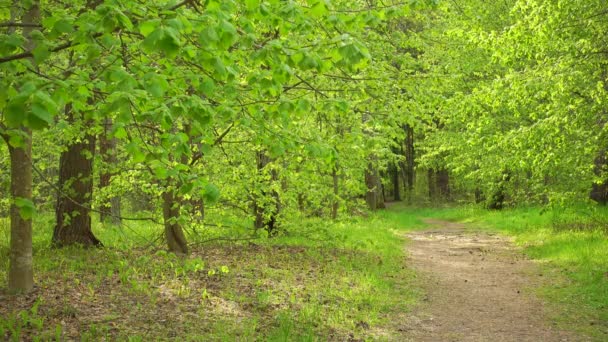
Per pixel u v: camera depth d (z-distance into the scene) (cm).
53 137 912
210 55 384
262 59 414
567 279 1068
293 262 1175
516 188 2102
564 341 716
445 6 1478
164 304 759
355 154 1037
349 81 826
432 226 2459
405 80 1015
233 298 826
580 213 1680
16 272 750
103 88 398
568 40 1153
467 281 1134
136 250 1173
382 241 1648
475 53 1778
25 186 743
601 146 1170
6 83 329
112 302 743
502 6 1744
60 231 1183
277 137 552
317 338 678
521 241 1672
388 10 515
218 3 383
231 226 920
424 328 780
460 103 1356
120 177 1066
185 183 420
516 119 1647
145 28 328
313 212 1623
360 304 875
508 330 773
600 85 1066
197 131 438
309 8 455
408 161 4294
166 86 381
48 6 564
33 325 620
